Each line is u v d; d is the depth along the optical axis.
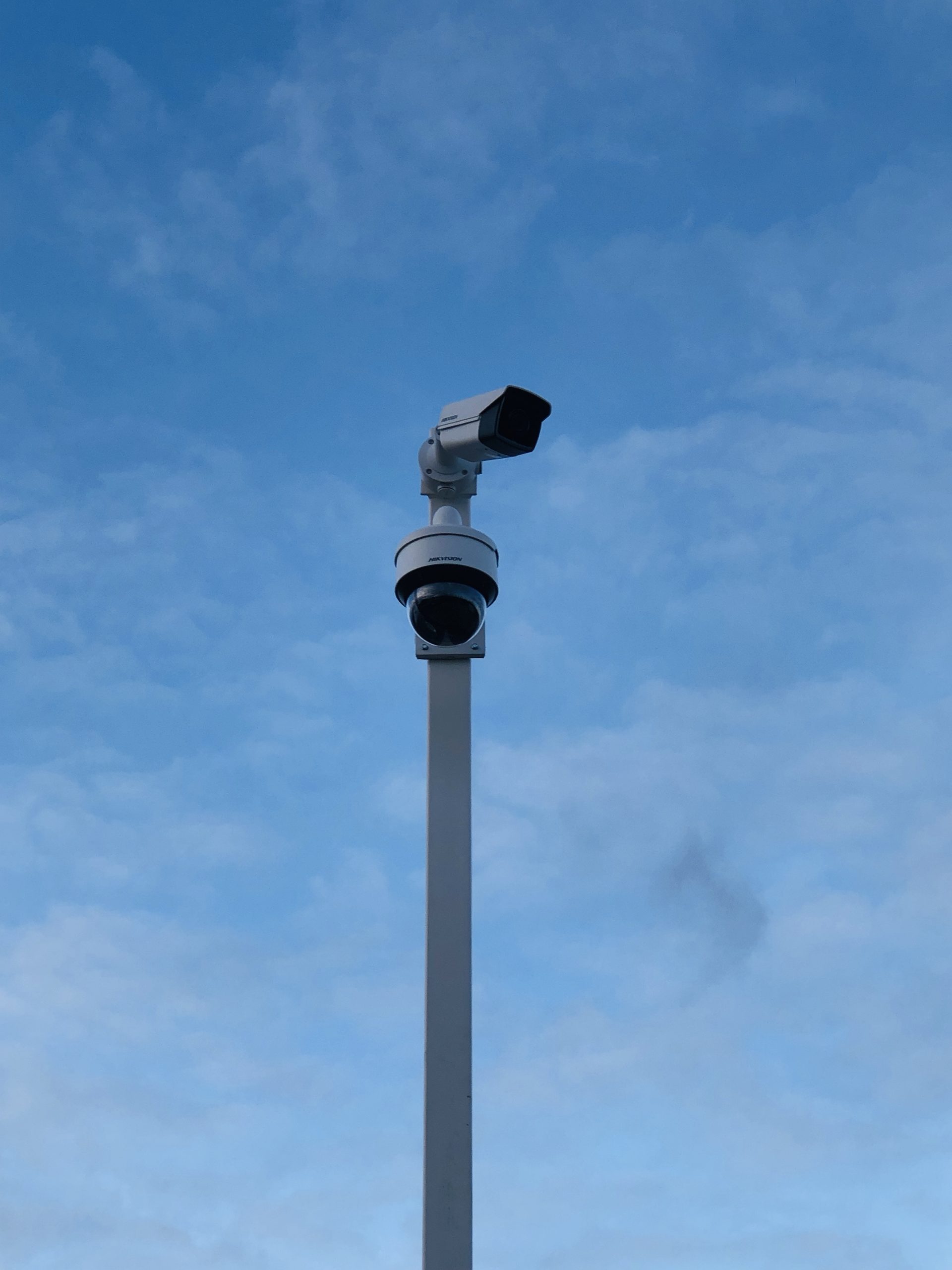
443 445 3.61
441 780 3.35
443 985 3.17
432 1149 3.03
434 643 3.46
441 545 3.43
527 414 3.59
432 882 3.26
